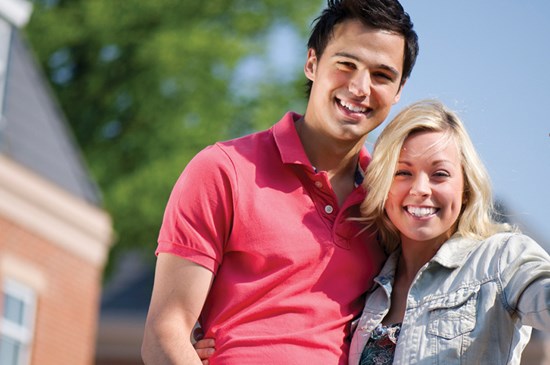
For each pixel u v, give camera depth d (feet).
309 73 16.48
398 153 15.88
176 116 72.28
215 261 15.55
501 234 15.78
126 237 71.20
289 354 15.17
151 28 74.90
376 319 15.79
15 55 58.29
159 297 15.46
